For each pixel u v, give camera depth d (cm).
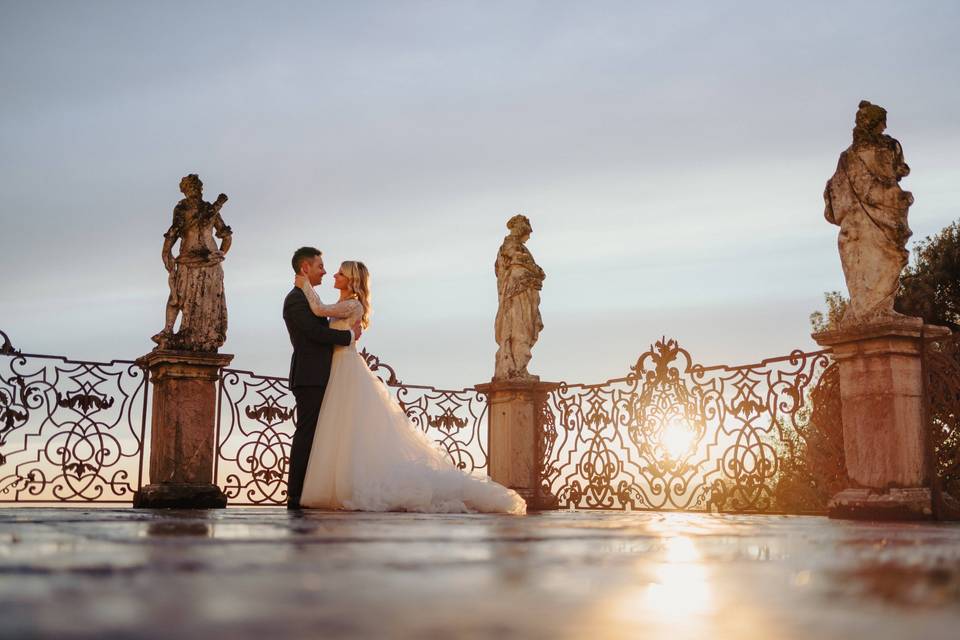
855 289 670
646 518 569
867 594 146
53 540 251
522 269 1102
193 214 871
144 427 890
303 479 699
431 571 178
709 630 108
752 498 812
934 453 641
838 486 708
